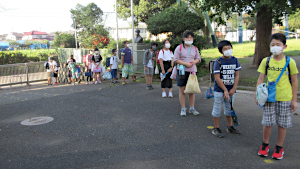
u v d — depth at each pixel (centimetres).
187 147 405
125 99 755
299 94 715
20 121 569
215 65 421
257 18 1146
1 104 745
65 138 457
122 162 359
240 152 382
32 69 1431
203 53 1988
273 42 333
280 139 354
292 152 376
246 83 923
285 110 344
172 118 558
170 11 1300
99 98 780
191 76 538
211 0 1066
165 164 351
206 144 414
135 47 1323
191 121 534
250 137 439
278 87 344
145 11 3058
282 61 342
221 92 431
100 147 414
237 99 703
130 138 450
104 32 3416
